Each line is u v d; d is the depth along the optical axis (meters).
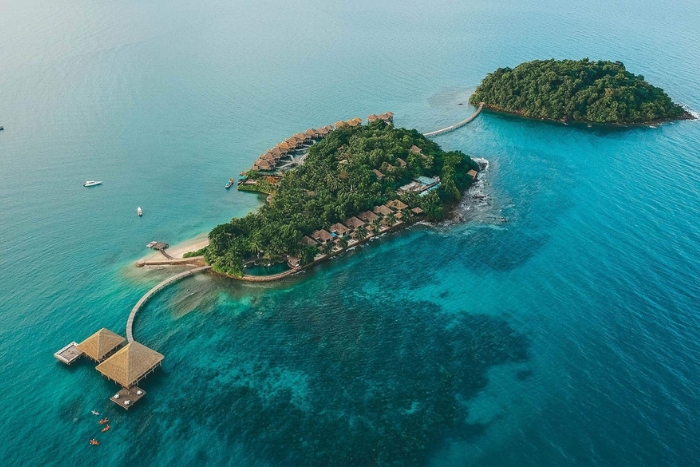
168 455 95.56
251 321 128.50
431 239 162.38
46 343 120.00
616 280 139.38
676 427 98.69
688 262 145.25
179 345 120.88
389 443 97.19
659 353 115.62
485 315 129.50
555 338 121.12
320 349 119.56
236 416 103.12
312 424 101.19
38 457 95.12
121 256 152.00
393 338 122.56
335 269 148.75
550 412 102.69
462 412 103.25
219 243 147.25
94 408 104.69
